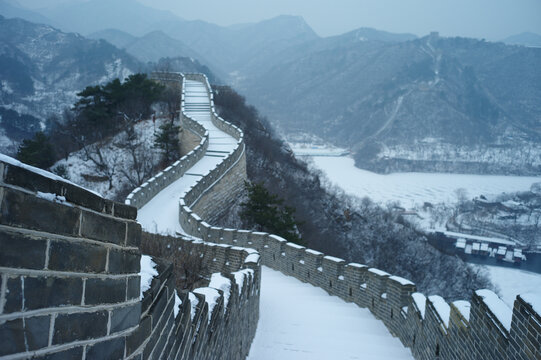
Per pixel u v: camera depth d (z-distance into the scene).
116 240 3.11
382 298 13.66
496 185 176.00
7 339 2.10
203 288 7.42
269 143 74.25
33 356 2.26
